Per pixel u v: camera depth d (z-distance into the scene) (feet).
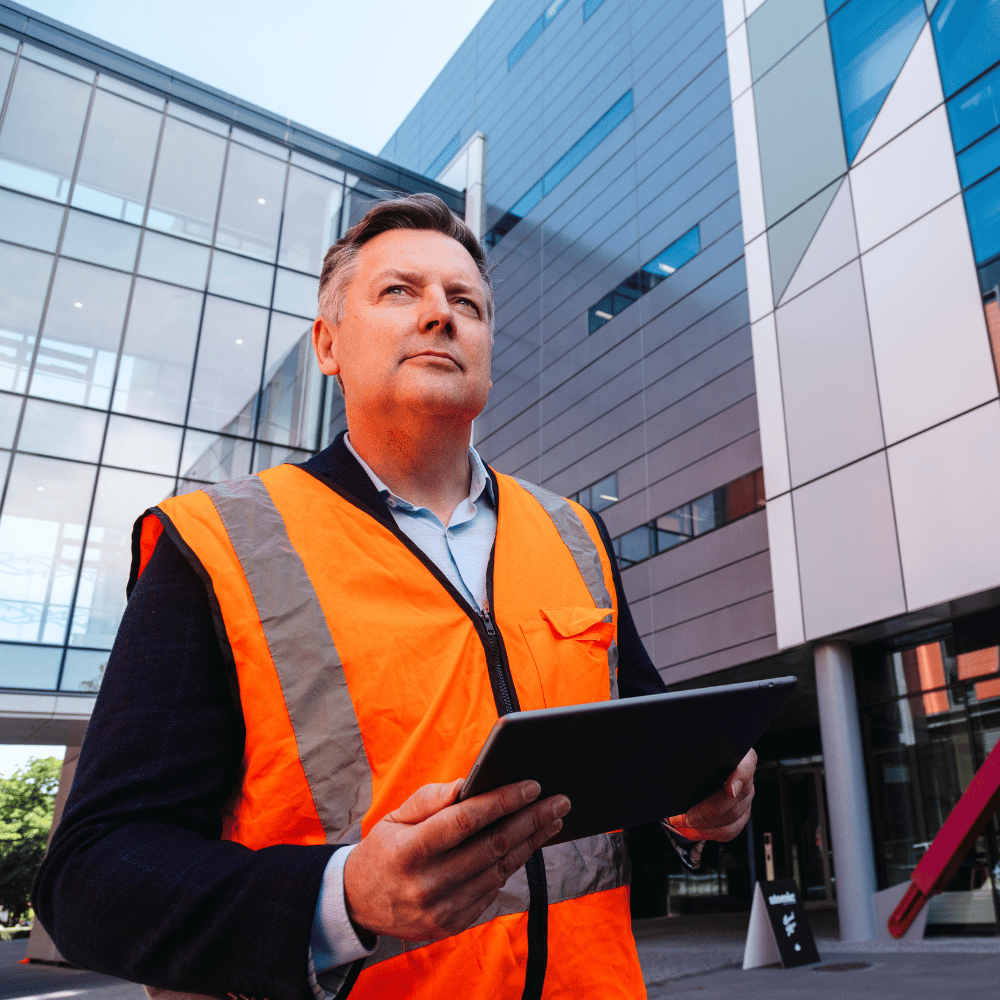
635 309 48.01
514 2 71.46
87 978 37.27
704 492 40.47
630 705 2.37
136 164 44.27
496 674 3.67
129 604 3.32
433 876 2.27
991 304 29.32
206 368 42.73
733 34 44.47
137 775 2.85
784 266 38.24
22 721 35.58
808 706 47.09
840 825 32.09
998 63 30.58
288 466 4.16
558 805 2.47
